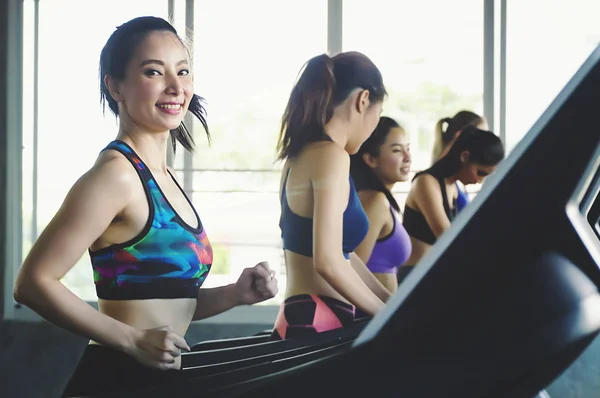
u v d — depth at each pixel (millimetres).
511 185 381
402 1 4836
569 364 403
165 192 1322
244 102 4879
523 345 383
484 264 386
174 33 1334
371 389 401
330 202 1995
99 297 1295
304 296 2051
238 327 4641
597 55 381
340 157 2025
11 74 4906
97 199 1189
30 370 4465
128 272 1259
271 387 434
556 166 375
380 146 2758
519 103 4812
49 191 4969
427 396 389
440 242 400
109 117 4914
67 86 4918
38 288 1134
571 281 386
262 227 4898
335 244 1981
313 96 2078
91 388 1138
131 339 1119
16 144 4945
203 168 4883
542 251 383
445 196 3266
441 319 391
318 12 4855
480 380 388
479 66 4836
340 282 1967
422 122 4852
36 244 1170
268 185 4895
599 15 4742
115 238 1254
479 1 4816
